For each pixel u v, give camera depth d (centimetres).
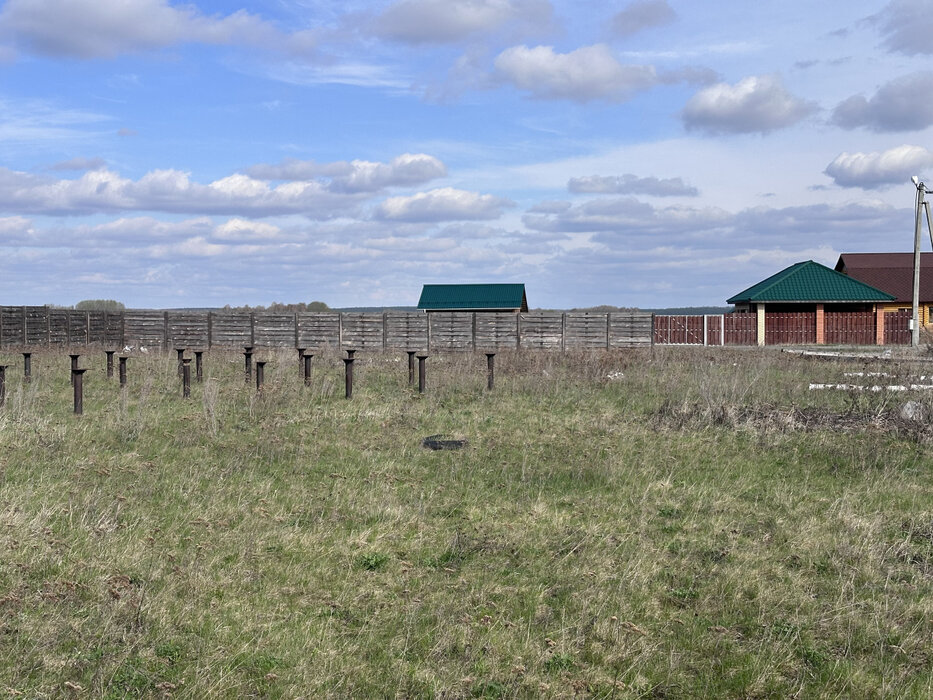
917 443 1190
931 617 594
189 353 3047
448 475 1016
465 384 1812
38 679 488
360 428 1321
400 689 493
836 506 873
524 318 3544
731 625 590
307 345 3628
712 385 1644
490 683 503
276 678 500
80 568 654
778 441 1202
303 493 922
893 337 4406
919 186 3212
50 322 3183
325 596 630
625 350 3116
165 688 480
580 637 564
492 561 713
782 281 4506
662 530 798
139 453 1105
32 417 1320
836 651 551
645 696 499
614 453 1127
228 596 623
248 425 1326
